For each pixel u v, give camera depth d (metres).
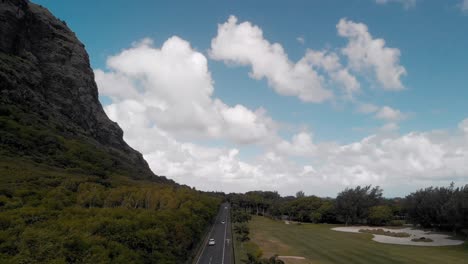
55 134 165.62
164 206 92.06
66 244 35.94
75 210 55.22
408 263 69.31
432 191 140.00
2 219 42.09
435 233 122.62
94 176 130.50
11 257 32.38
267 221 177.12
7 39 187.25
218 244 89.75
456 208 99.12
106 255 37.66
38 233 36.78
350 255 78.69
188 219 77.75
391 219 157.12
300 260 72.56
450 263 68.44
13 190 72.38
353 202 160.50
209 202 141.12
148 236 49.62
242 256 72.62
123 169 185.12
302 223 168.00
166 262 49.41
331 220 171.75
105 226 46.28
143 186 126.38
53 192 78.06
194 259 69.31
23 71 184.88
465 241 98.50
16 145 125.62
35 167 113.12
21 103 167.75
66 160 141.12
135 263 41.78
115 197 87.81
